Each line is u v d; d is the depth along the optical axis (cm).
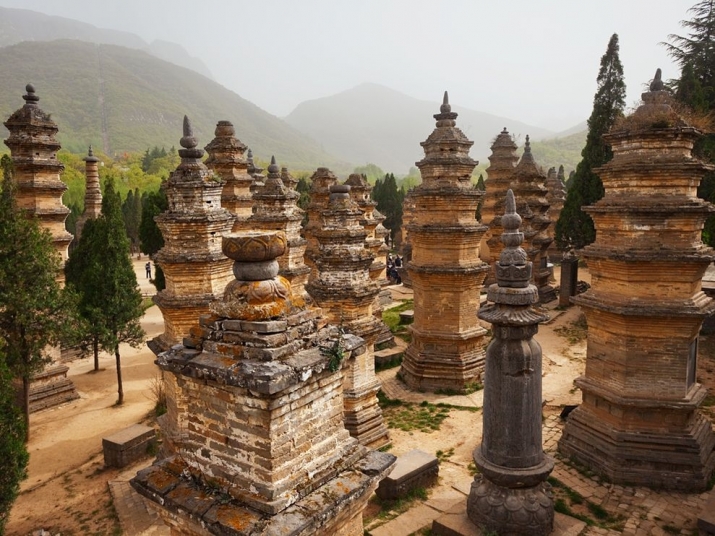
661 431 1492
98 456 1869
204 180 1498
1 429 1333
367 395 1762
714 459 1516
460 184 2222
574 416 1661
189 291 1526
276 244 700
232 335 683
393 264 5569
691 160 1402
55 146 2386
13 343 1933
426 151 2267
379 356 2622
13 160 2297
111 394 2455
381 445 1780
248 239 685
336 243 1683
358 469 738
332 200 1708
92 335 2302
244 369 642
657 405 1466
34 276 1964
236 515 639
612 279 1509
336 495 681
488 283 3862
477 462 1252
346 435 763
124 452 1756
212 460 702
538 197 3800
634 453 1488
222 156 2545
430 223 2234
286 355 671
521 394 1190
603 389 1559
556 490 1459
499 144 3950
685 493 1434
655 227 1417
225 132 2564
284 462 660
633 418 1510
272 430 643
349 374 1722
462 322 2280
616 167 1464
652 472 1465
